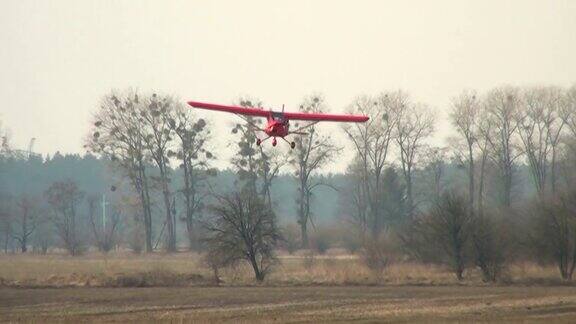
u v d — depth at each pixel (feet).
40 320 529.86
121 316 553.64
